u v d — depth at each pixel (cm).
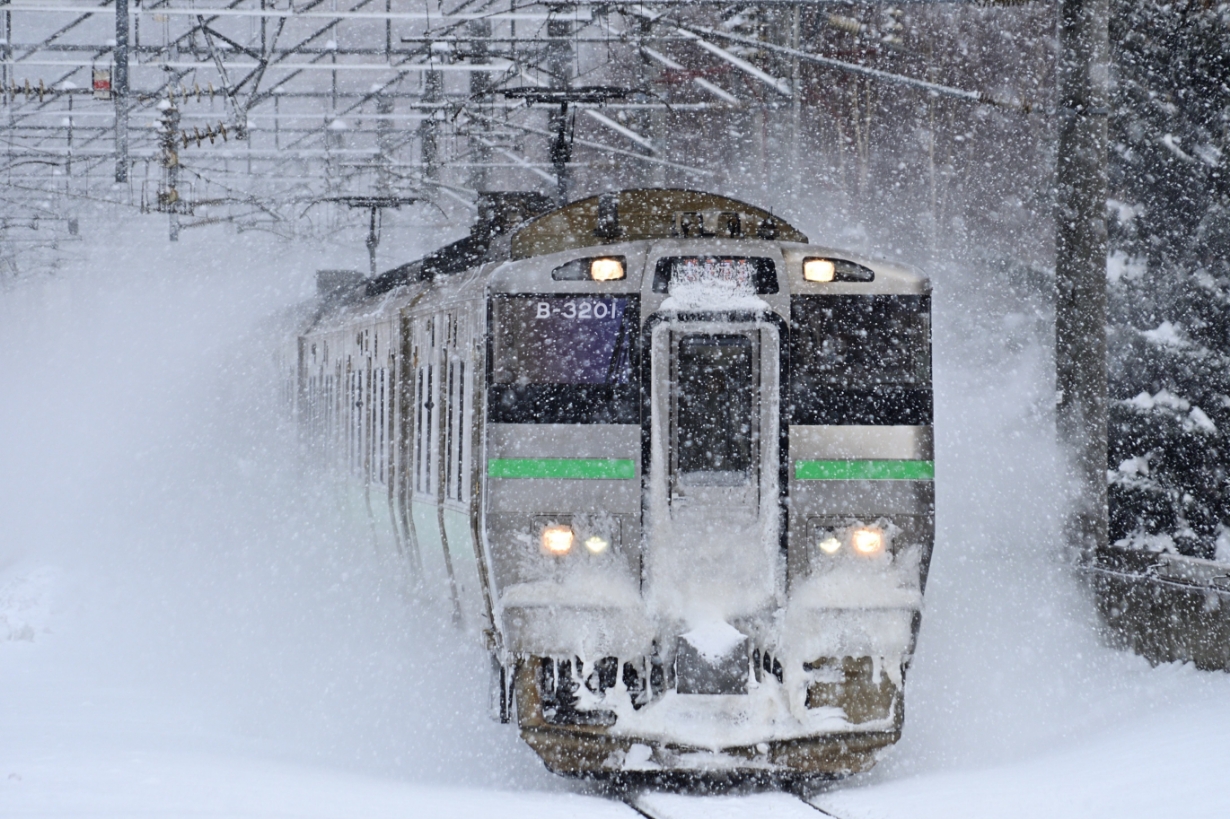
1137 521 5228
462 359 4131
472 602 4091
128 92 8875
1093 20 5097
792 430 3534
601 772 3472
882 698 3488
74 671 5094
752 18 9488
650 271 3584
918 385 3600
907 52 10438
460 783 3534
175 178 10031
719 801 3156
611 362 3566
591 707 3419
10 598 6781
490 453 3566
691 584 3466
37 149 11725
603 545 3500
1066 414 5125
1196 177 5331
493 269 3828
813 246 3641
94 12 8638
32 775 3002
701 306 3519
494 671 3847
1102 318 5088
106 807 2659
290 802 2761
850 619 3478
